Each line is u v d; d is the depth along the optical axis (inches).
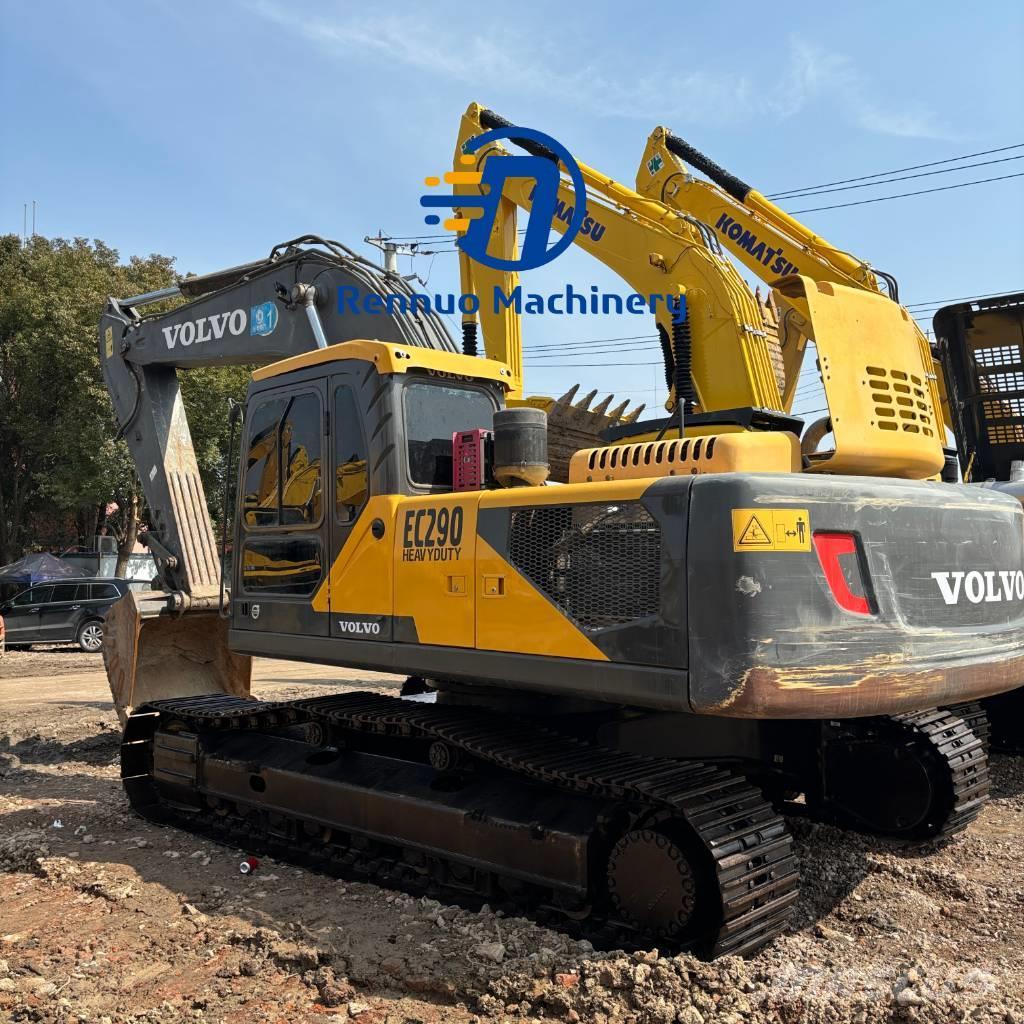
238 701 258.8
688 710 138.3
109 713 418.3
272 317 272.4
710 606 136.7
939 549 157.6
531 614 159.0
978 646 160.2
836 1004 135.7
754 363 318.3
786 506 138.6
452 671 170.6
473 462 186.2
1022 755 293.1
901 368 183.6
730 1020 131.3
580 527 154.6
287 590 209.8
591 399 392.8
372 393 190.4
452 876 186.1
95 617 742.5
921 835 206.8
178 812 255.8
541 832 165.9
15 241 1253.7
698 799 152.9
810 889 187.3
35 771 312.0
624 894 158.1
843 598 143.0
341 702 218.5
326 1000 144.9
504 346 377.1
